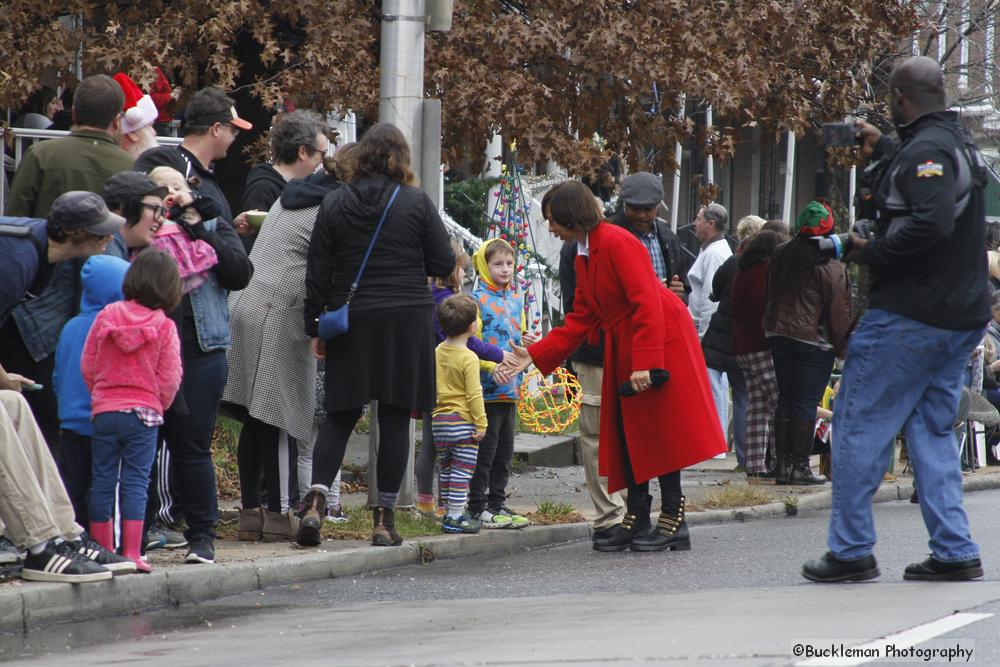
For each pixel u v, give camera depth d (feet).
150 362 36.29
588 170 69.26
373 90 64.39
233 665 26.84
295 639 30.19
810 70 80.69
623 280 44.98
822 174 144.05
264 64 66.44
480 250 51.37
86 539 35.40
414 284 42.98
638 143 75.56
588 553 47.01
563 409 78.84
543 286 93.91
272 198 46.73
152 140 45.80
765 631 26.99
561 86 72.08
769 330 63.57
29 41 61.41
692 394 45.91
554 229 46.62
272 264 44.50
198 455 39.11
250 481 44.70
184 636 31.50
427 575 41.83
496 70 68.64
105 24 66.33
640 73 69.51
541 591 38.32
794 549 46.11
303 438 44.16
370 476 50.31
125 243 38.34
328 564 41.24
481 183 95.45
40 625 32.91
